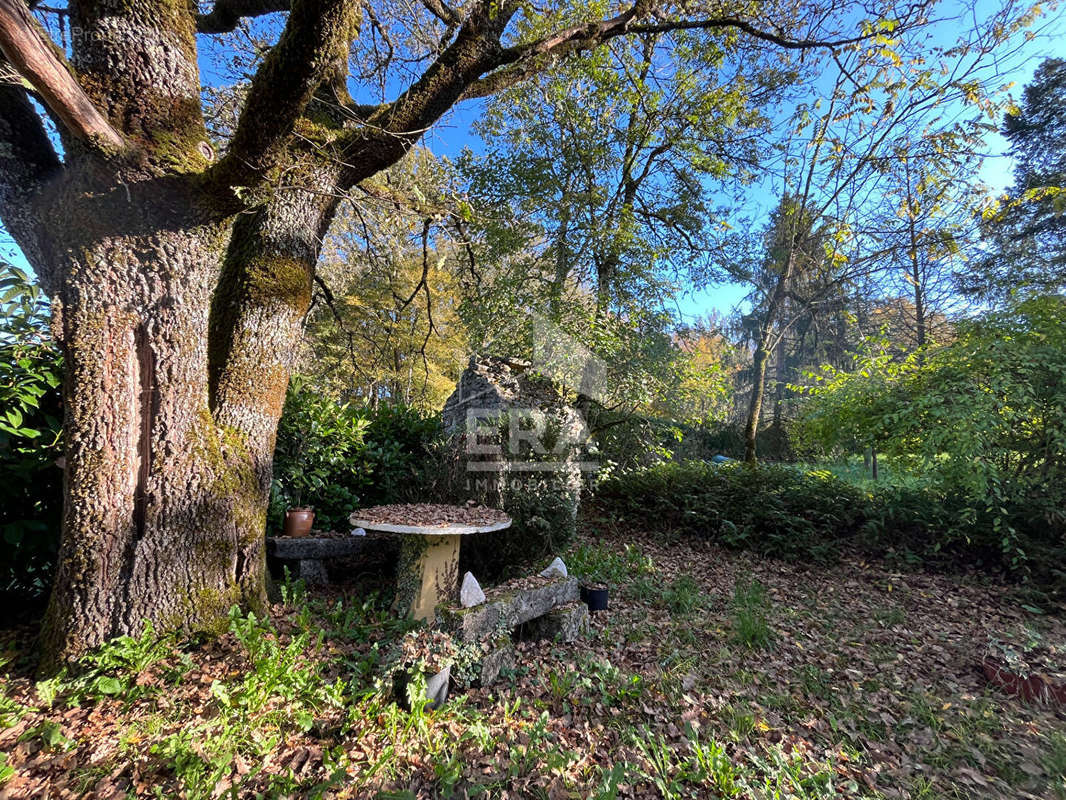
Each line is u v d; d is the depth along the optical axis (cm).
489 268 702
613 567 461
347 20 213
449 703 219
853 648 330
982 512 476
